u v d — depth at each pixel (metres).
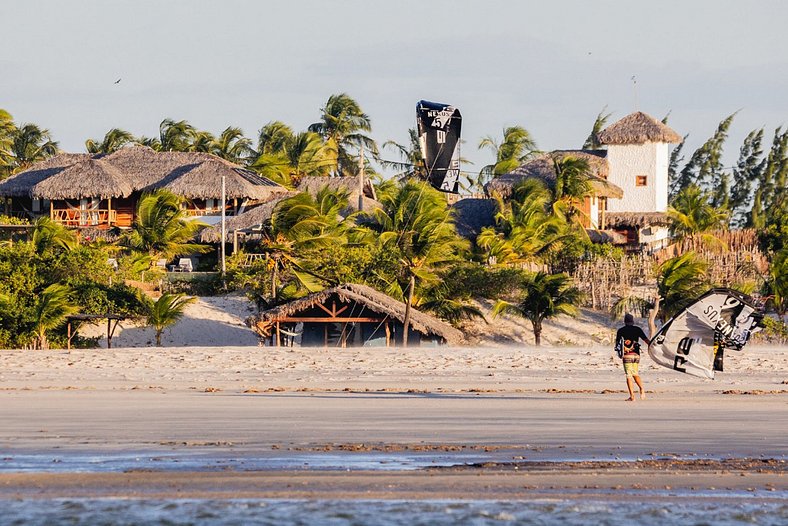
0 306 166.00
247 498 45.03
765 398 89.12
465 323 193.00
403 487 47.06
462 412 76.44
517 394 92.56
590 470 50.81
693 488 47.34
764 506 44.38
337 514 42.62
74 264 183.88
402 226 197.25
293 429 65.50
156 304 177.00
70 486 46.97
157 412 75.62
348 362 130.88
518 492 46.31
